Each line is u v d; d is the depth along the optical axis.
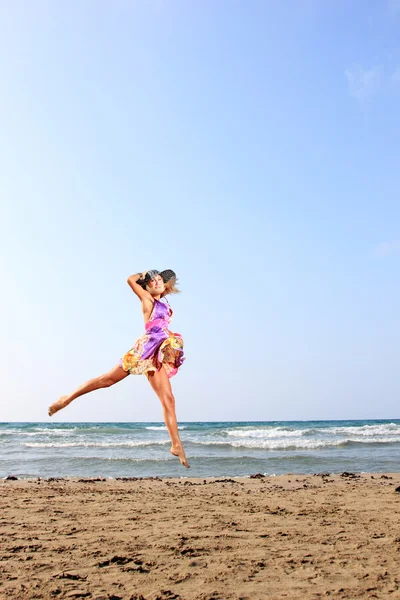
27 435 34.97
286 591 4.32
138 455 20.91
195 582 4.57
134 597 4.16
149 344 3.06
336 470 16.47
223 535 6.45
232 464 17.86
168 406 3.01
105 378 3.01
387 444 26.34
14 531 6.68
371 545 5.91
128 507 8.73
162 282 3.30
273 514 8.05
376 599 4.11
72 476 15.10
